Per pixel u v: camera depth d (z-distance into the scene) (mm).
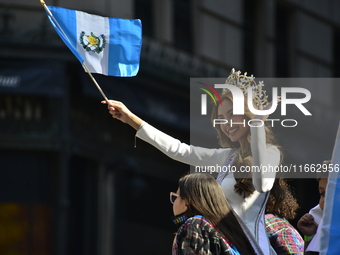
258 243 11203
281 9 48094
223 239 10281
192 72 41812
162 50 40469
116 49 13203
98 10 37219
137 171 38938
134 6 39594
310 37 49125
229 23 45125
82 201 36750
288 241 11758
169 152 12297
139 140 39531
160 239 40000
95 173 37344
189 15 42906
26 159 35938
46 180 35906
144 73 38938
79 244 36250
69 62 36031
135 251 38688
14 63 35562
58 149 35844
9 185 35594
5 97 36062
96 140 37438
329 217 10820
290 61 47969
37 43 35719
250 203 11477
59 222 35312
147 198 39562
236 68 44969
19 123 36000
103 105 37906
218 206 10547
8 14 35750
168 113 39969
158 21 40969
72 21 13117
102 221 37344
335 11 51062
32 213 35531
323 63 49719
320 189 12062
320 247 10789
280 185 12195
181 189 10719
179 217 10695
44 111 36250
